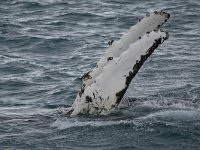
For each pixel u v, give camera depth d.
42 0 126.81
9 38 92.44
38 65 77.50
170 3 122.62
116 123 48.94
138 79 65.69
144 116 49.69
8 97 63.16
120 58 49.06
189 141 46.59
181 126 48.59
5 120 51.84
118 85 48.69
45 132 49.06
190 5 119.44
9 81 69.56
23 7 120.06
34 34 95.50
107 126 48.84
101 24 104.06
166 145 46.03
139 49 48.75
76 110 50.53
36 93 64.50
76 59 80.75
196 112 50.28
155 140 46.72
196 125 48.66
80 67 76.50
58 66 77.12
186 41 88.69
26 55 83.56
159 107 51.12
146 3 123.56
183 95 57.19
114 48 50.47
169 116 49.75
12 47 88.31
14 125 50.69
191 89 60.41
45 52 85.31
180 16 107.75
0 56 82.38
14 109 56.28
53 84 68.25
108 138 47.34
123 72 48.72
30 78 71.12
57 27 102.06
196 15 108.75
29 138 48.16
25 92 65.12
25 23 105.25
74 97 62.41
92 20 107.38
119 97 48.75
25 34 95.31
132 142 46.59
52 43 89.56
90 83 50.03
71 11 114.19
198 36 92.25
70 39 91.75
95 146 46.22
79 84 67.94
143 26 50.31
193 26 99.88
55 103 60.09
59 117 51.31
